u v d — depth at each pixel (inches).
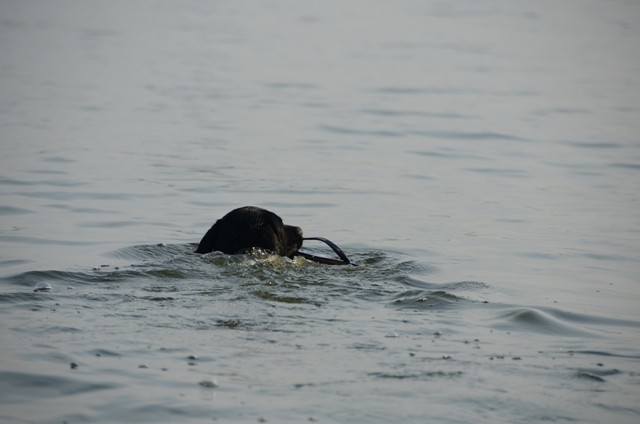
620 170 1430.9
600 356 610.5
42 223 1027.9
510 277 846.5
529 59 2938.0
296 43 3166.8
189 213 1101.1
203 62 2662.4
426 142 1644.9
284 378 540.4
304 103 2041.1
